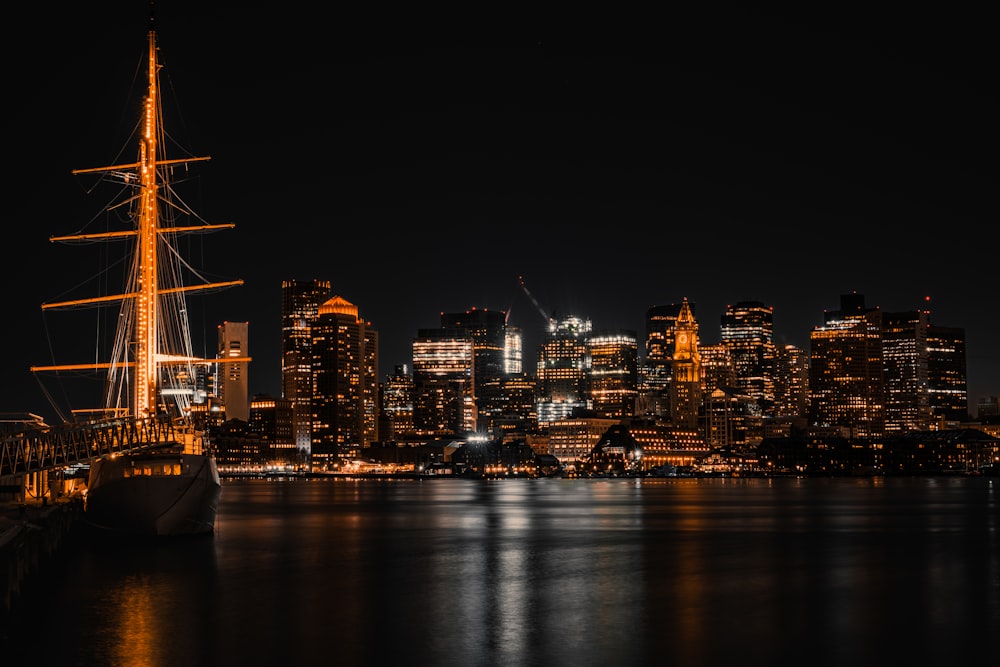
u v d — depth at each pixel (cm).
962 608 9281
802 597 9919
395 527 19088
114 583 10212
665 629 8231
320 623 8388
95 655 7206
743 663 7112
